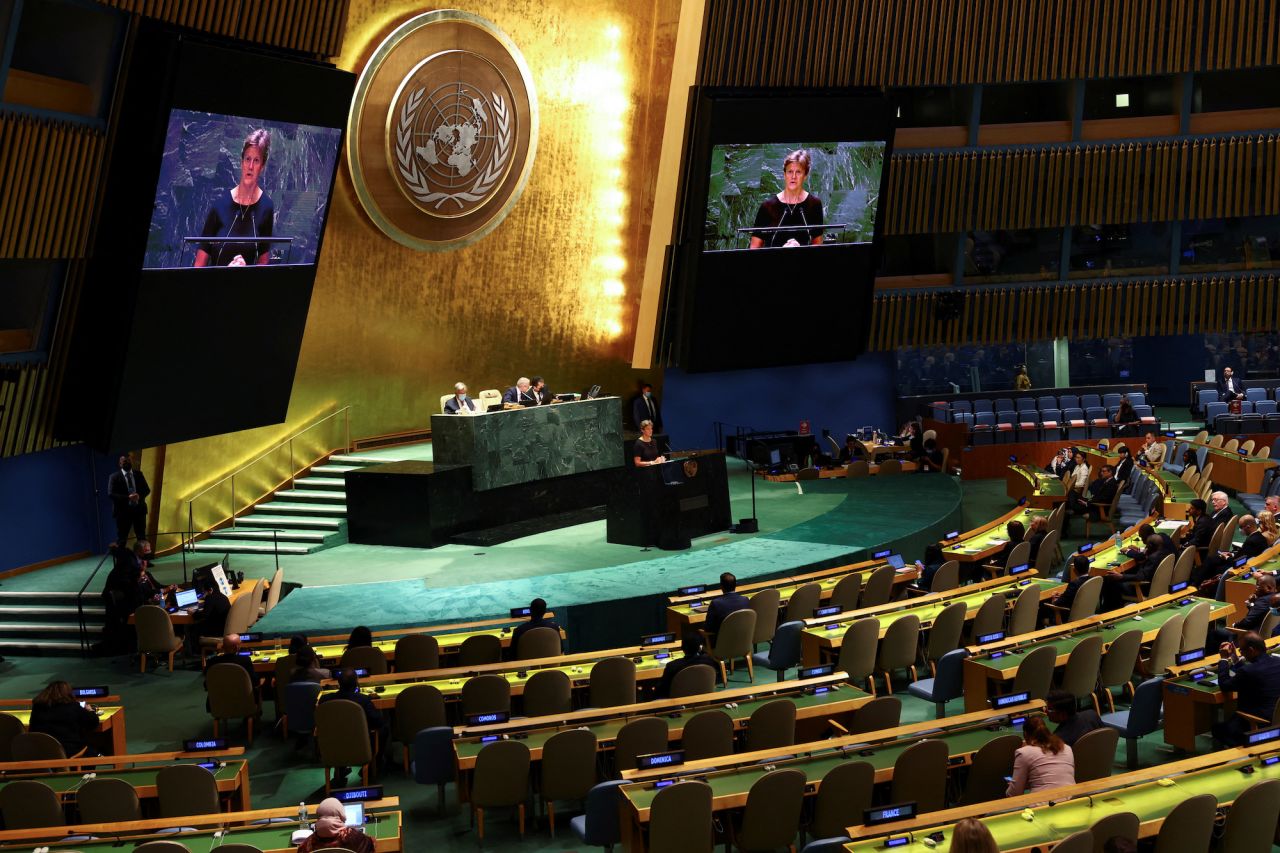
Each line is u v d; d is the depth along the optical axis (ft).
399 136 69.62
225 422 62.39
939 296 86.28
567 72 76.54
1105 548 52.19
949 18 76.07
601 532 62.64
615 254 81.66
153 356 56.85
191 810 28.96
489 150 73.92
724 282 74.69
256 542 63.16
